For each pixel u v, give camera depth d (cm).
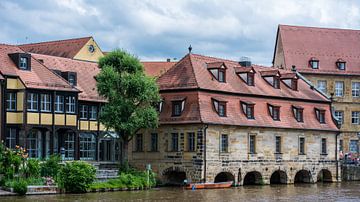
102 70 7150
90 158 7831
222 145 7331
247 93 7788
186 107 7312
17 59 6994
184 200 5831
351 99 10644
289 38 10744
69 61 8169
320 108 8631
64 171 6191
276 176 8212
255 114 7800
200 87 7269
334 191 7069
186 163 7225
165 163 7412
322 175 8681
